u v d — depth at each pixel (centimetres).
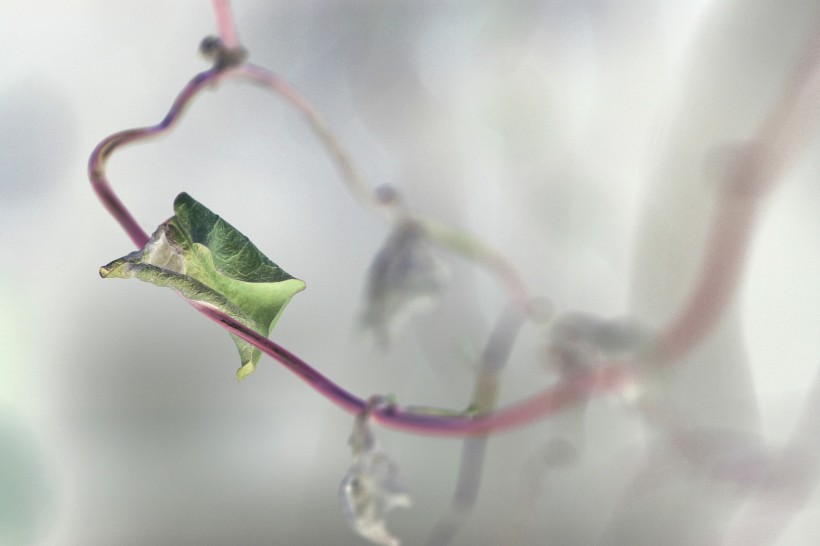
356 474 101
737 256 108
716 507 111
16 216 122
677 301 110
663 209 111
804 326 118
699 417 111
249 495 123
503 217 118
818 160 115
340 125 120
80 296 126
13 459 118
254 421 126
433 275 106
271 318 99
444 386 114
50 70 121
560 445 108
